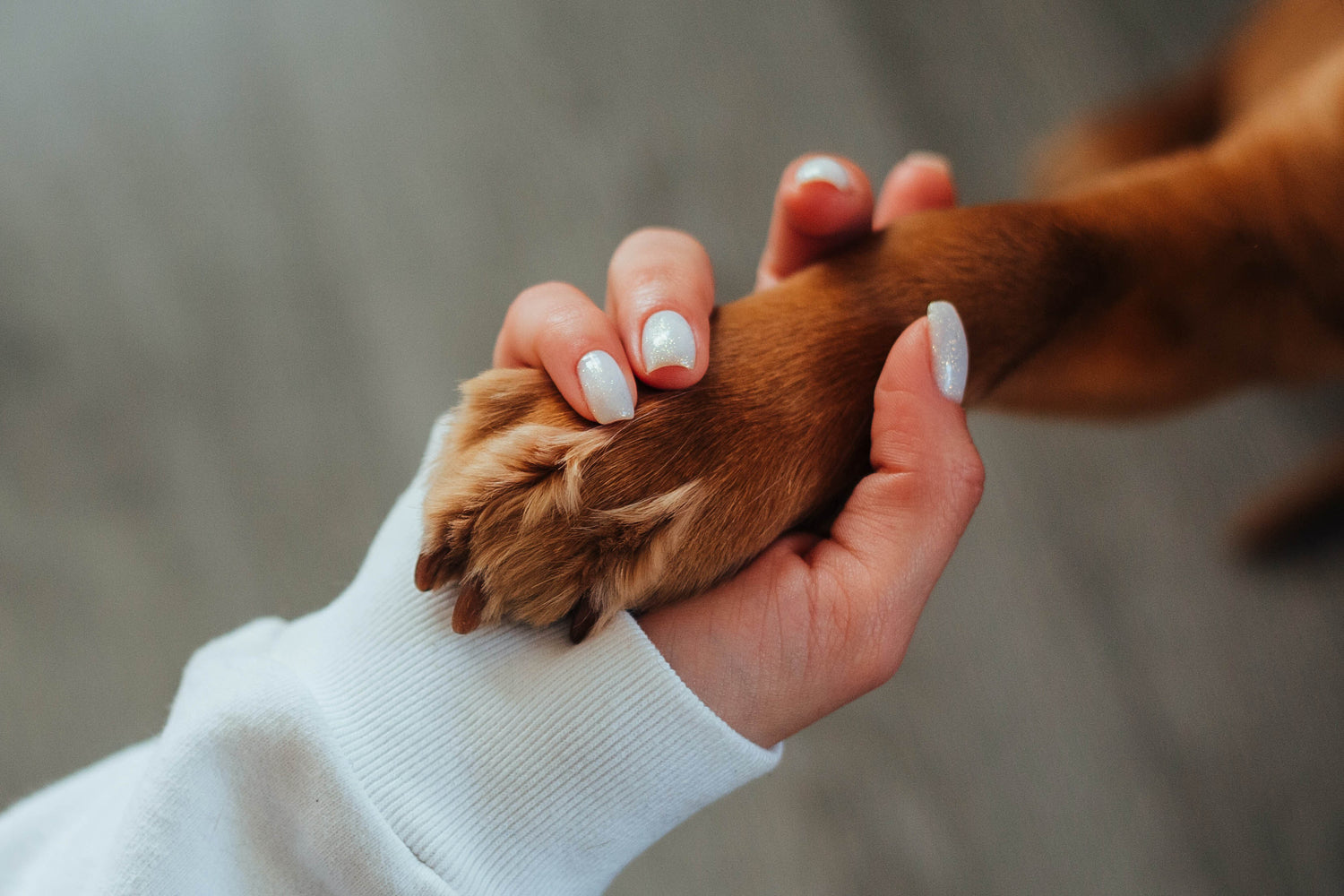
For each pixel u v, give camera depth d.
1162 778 0.68
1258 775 0.67
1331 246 0.47
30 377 0.79
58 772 0.70
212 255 0.82
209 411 0.78
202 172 0.84
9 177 0.85
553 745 0.41
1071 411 0.50
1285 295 0.48
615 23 0.85
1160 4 0.78
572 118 0.83
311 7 0.88
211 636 0.72
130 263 0.82
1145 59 0.78
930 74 0.81
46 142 0.86
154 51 0.88
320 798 0.40
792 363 0.43
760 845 0.67
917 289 0.44
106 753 0.70
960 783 0.68
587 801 0.41
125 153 0.85
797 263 0.50
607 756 0.41
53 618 0.73
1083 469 0.73
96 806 0.45
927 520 0.43
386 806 0.41
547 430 0.41
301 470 0.76
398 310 0.79
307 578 0.73
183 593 0.73
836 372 0.43
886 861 0.66
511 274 0.79
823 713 0.43
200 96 0.86
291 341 0.79
